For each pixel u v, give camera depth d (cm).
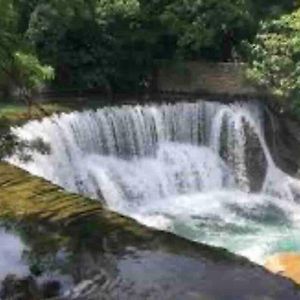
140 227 509
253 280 414
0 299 417
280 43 1992
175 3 2198
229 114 1898
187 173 1823
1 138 1367
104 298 404
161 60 2206
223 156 1902
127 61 2183
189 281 414
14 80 1109
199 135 1881
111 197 1652
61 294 417
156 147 1808
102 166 1666
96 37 2125
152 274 426
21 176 682
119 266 439
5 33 1028
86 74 2094
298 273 1183
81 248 474
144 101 1938
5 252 479
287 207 1755
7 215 550
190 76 2158
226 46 2281
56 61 2038
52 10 1934
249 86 2048
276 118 1970
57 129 1566
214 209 1678
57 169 1516
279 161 1941
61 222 526
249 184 1894
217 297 394
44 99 1908
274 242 1430
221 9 2177
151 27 2202
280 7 2219
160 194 1756
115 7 2092
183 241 480
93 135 1669
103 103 1883
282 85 1959
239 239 1446
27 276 443
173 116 1836
